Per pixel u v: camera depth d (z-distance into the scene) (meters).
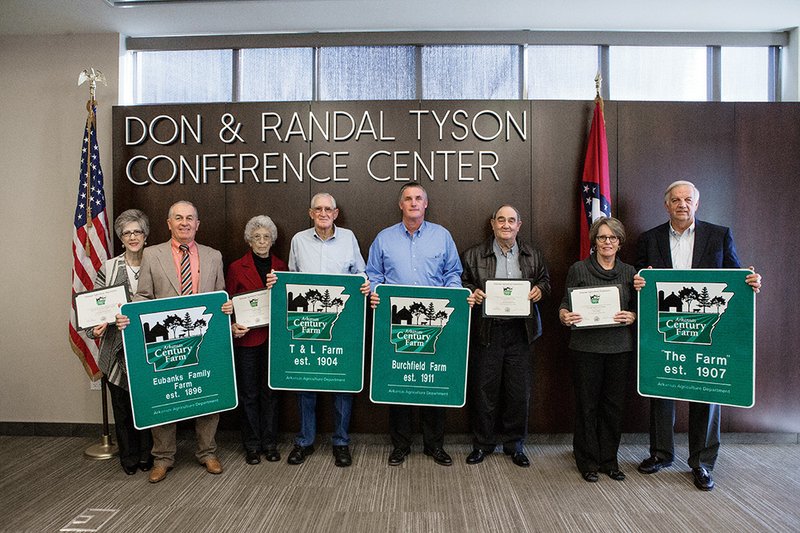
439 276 3.03
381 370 2.95
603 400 2.84
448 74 3.81
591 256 2.85
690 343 2.74
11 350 3.71
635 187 3.41
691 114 3.42
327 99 3.83
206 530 2.31
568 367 3.40
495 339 2.95
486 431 3.04
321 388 2.97
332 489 2.71
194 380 2.84
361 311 2.96
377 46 3.81
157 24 3.63
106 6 3.36
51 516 2.45
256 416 3.08
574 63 3.80
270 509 2.50
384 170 3.44
